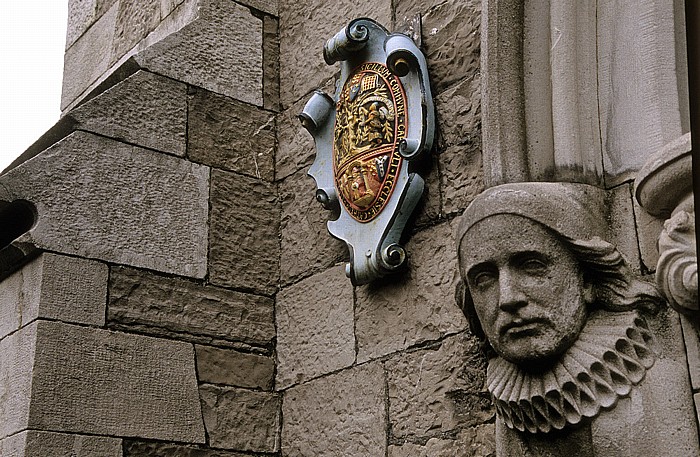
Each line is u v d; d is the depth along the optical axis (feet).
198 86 10.43
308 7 11.01
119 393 8.87
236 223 10.23
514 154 7.25
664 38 7.17
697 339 6.30
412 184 8.71
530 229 6.70
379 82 9.16
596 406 6.40
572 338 6.58
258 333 9.97
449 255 8.49
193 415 9.26
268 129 10.83
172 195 9.86
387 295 8.97
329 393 9.31
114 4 13.29
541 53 7.48
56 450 8.36
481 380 7.96
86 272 9.03
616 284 6.64
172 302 9.50
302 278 10.02
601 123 7.32
